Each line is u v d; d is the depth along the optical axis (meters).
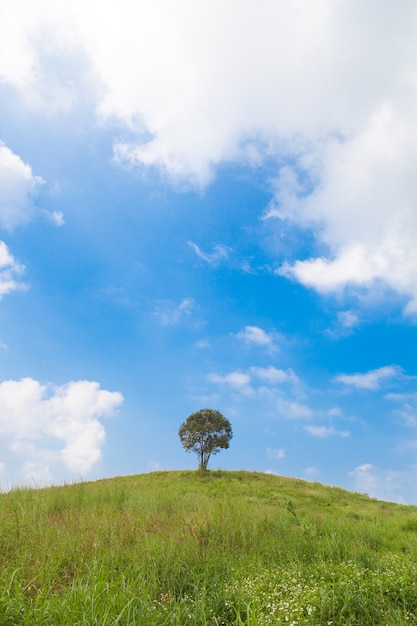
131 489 16.39
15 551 6.54
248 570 6.59
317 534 9.54
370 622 4.98
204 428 33.41
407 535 10.74
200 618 4.70
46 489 12.57
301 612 4.61
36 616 4.21
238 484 25.72
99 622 4.15
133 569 6.21
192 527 8.52
